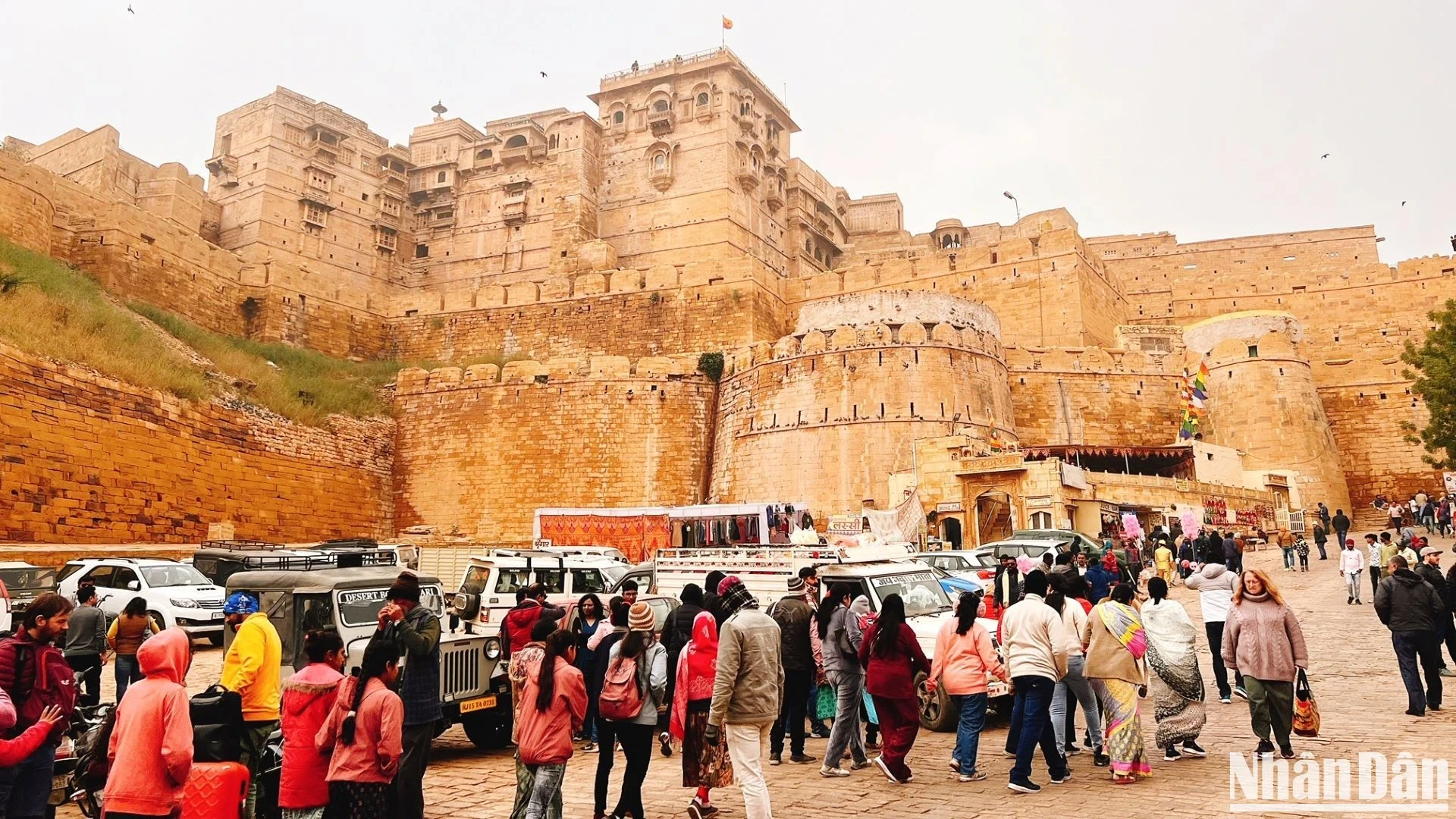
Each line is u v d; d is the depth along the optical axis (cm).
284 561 1504
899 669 851
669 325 5325
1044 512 2933
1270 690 848
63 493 2845
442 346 5850
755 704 709
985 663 859
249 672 736
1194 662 872
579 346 5503
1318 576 2444
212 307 5169
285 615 1018
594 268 6569
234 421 3722
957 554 1939
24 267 3600
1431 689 1035
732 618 731
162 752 554
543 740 689
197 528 3422
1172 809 721
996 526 3112
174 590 1841
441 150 8200
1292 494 3947
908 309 4375
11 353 2722
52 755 604
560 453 4394
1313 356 5459
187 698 579
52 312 3262
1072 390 4506
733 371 4331
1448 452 3008
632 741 750
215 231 7481
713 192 6844
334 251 7594
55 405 2853
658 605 1393
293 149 7531
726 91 7031
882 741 870
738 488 3997
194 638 1838
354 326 5834
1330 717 1028
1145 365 4603
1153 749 955
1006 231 8094
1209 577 1202
